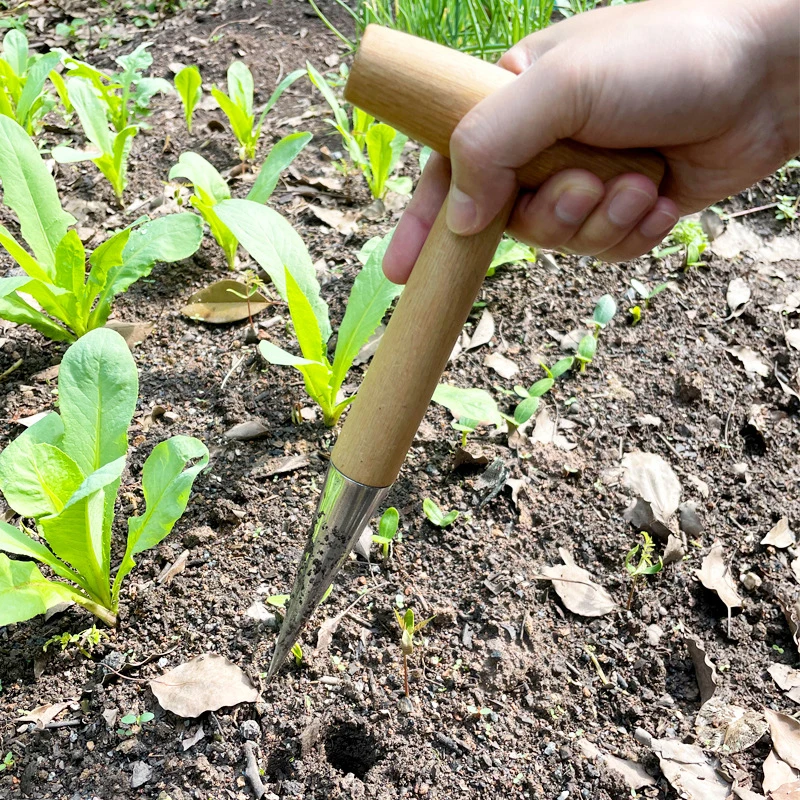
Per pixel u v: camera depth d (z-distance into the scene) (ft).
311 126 3.19
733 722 1.59
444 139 1.01
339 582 1.79
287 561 1.81
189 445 1.64
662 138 1.14
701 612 1.78
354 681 1.64
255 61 3.60
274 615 1.72
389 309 2.44
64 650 1.67
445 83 0.98
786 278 2.55
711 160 1.30
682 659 1.70
